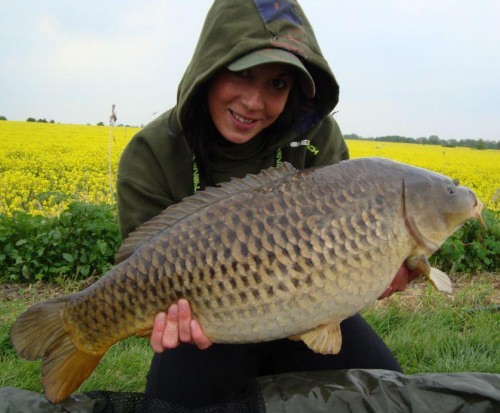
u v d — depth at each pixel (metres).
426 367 1.01
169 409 0.64
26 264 1.56
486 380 0.66
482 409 0.62
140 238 0.63
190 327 0.59
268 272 0.58
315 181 0.60
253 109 0.71
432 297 1.36
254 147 0.79
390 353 0.81
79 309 0.62
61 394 0.62
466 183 4.43
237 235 0.58
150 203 0.78
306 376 0.66
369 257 0.59
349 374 0.67
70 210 1.67
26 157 4.49
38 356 0.62
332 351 0.61
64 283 1.51
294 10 0.72
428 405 0.62
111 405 0.65
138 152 0.78
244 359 0.78
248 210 0.59
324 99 0.78
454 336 1.11
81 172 3.79
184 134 0.76
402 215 0.60
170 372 0.76
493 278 1.70
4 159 4.15
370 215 0.59
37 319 0.62
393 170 0.62
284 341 0.80
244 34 0.69
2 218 1.71
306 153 0.83
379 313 1.21
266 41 0.68
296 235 0.58
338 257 0.58
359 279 0.59
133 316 0.61
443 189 0.62
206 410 0.63
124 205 0.78
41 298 1.40
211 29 0.70
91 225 1.59
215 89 0.73
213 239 0.58
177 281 0.59
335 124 0.88
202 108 0.76
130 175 0.78
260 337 0.60
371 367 0.78
